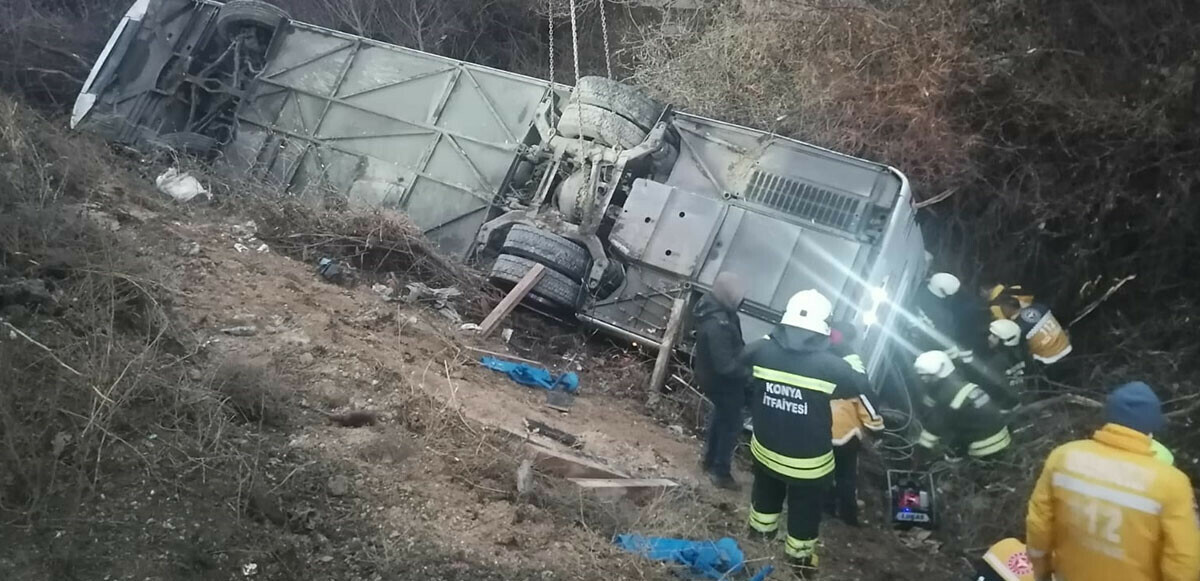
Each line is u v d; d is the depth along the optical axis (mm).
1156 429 3525
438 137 9000
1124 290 9648
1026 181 9586
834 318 7188
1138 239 9555
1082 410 8164
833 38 9508
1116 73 9070
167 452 3957
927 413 7148
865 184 7699
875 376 7574
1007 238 9836
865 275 7262
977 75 9156
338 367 5367
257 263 6859
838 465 5898
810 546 4852
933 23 9266
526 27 14500
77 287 4820
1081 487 3555
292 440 4453
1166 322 9375
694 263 7578
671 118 8508
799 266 7402
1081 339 9703
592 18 13812
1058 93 9062
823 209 7664
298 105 9633
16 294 4457
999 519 6422
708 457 5914
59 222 5336
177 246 6527
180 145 9273
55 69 11156
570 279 7680
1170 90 8719
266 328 5641
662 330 7578
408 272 7789
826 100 9375
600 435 5957
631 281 7793
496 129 8875
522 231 7848
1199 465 7719
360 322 6328
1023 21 9172
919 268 8852
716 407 5863
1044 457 7102
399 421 4980
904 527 6203
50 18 11844
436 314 7281
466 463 4750
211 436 4148
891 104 9320
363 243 7719
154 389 4230
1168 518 3381
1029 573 4133
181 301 5582
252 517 3836
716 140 8305
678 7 11414
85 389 4020
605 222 8039
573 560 4246
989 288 8500
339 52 9758
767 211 7746
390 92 9391
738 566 4602
